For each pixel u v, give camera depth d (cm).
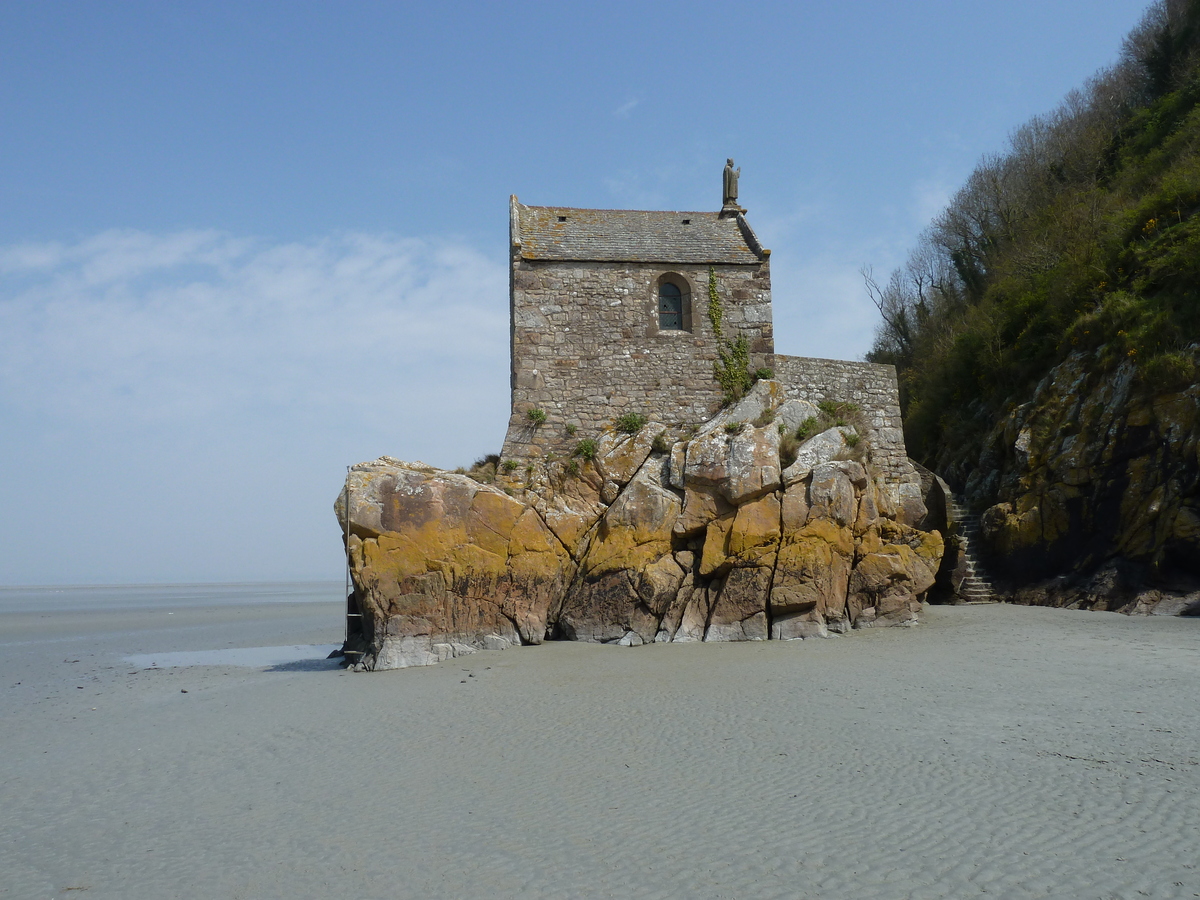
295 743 1073
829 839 675
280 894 640
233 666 1925
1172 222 2292
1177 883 563
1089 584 1967
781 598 1686
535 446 1941
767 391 1992
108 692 1608
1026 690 1126
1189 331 1934
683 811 757
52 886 679
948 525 2258
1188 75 3244
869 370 2206
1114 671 1215
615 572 1748
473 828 748
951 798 743
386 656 1606
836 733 966
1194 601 1728
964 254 4109
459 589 1677
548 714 1135
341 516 1709
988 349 2819
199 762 1017
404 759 972
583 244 2114
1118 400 2034
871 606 1761
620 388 2003
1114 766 795
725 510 1789
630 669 1409
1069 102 4347
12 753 1120
